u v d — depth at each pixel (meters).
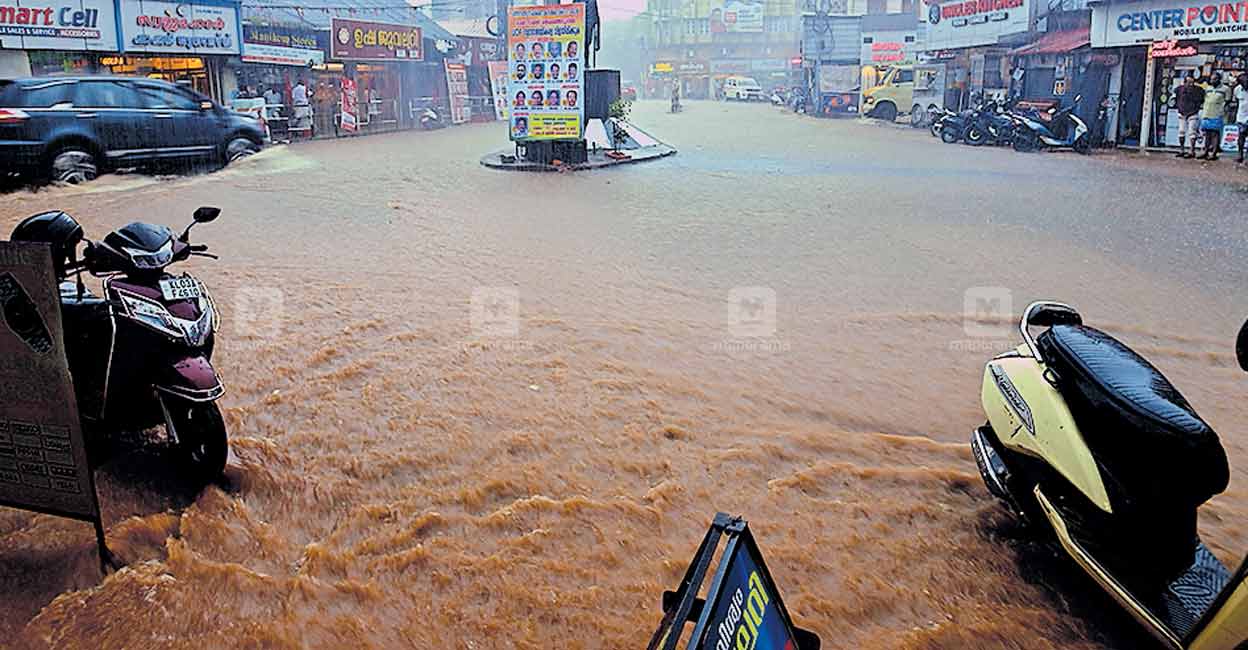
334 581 3.31
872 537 3.72
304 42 25.42
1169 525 3.11
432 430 4.55
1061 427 3.36
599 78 19.00
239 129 15.48
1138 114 20.84
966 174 15.82
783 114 43.47
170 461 4.15
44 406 3.18
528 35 16.45
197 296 3.90
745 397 5.17
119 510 3.73
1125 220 10.98
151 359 3.73
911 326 6.63
